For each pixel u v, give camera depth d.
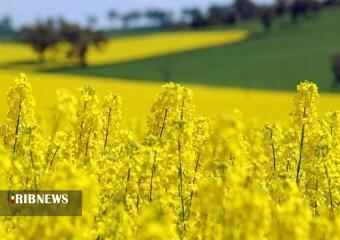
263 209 7.22
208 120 14.12
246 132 17.92
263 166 13.48
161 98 13.75
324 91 71.75
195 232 8.80
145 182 11.02
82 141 13.91
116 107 14.45
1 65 94.44
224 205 7.59
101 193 10.70
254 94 50.06
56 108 16.19
